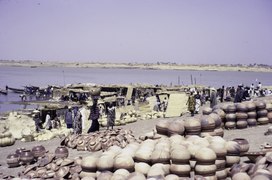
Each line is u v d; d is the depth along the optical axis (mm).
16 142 23859
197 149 11203
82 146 18000
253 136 17250
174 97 32344
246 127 19438
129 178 9883
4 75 196625
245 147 12898
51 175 12875
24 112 31609
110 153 11844
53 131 25641
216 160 11258
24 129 25688
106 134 18328
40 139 23859
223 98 44312
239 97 37438
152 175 10281
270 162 10000
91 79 158250
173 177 10102
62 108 32406
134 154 11500
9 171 15477
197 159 10906
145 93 51625
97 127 21984
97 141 17812
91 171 11633
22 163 16281
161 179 9719
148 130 24109
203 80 166875
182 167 10852
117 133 18391
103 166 11266
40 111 31312
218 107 19984
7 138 22359
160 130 13734
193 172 11242
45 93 59938
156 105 37094
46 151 16922
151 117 31734
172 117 31344
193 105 29672
